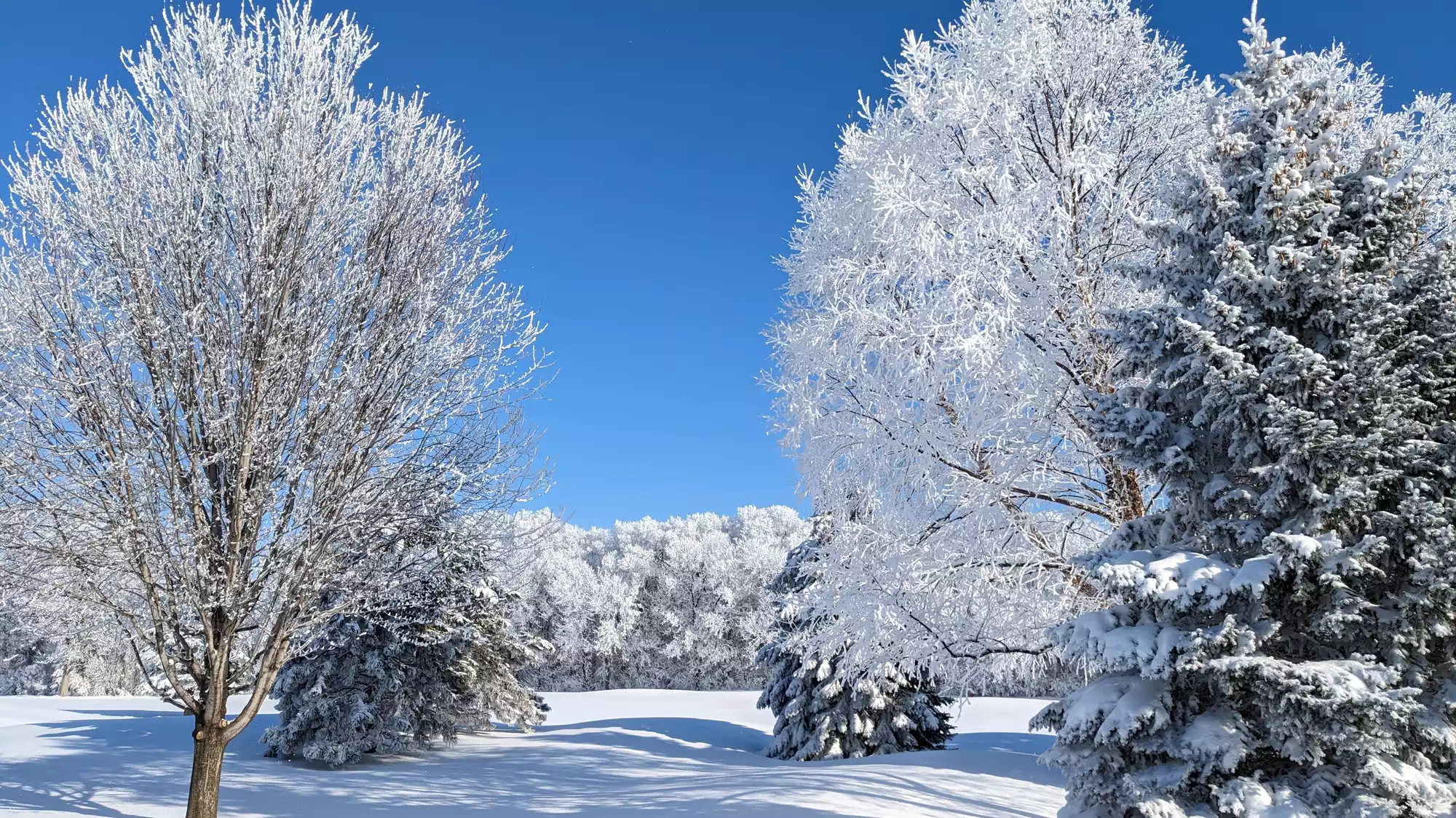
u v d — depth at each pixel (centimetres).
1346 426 640
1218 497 672
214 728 870
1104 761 637
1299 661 632
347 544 886
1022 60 976
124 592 859
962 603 982
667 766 1633
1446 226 901
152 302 815
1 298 777
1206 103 759
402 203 929
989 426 902
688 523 6800
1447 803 580
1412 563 604
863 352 998
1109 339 736
